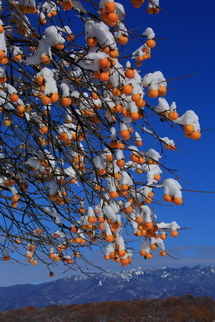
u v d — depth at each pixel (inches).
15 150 167.3
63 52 132.5
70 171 176.9
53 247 216.4
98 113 155.9
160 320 1202.6
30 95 158.6
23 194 175.3
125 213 168.2
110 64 109.7
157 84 108.4
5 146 174.1
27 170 177.6
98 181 152.8
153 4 111.5
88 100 159.2
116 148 148.1
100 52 108.2
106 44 107.6
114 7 103.5
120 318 1211.9
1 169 177.0
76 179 176.9
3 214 187.5
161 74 109.1
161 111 113.0
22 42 134.5
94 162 153.3
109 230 153.7
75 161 176.6
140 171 168.4
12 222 189.6
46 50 115.4
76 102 150.8
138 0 122.1
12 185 181.6
